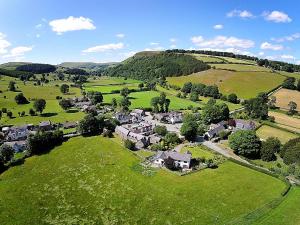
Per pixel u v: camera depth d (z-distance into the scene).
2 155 125.94
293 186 106.31
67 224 88.62
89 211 94.19
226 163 123.88
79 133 158.50
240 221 85.38
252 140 131.38
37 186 110.06
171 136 146.25
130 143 136.88
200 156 129.75
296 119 198.12
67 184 110.38
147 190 103.12
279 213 88.69
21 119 197.88
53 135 143.25
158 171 116.06
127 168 118.56
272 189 103.38
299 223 83.50
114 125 166.75
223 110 191.75
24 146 146.00
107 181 110.50
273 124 181.12
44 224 89.19
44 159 130.62
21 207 97.81
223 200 97.00
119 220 89.31
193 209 92.56
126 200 98.50
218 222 86.19
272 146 131.38
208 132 157.38
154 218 89.31
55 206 97.69
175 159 120.06
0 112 195.88
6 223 90.19
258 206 93.38
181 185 105.75
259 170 117.12
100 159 127.25
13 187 110.00
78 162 126.19
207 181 108.44
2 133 168.12
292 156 124.75
